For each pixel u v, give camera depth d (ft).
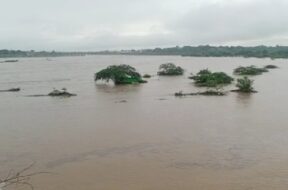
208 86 223.71
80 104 170.50
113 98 187.42
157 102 172.14
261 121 127.03
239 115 137.80
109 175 78.38
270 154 90.02
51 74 364.99
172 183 73.61
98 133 112.88
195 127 118.83
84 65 553.64
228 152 92.02
